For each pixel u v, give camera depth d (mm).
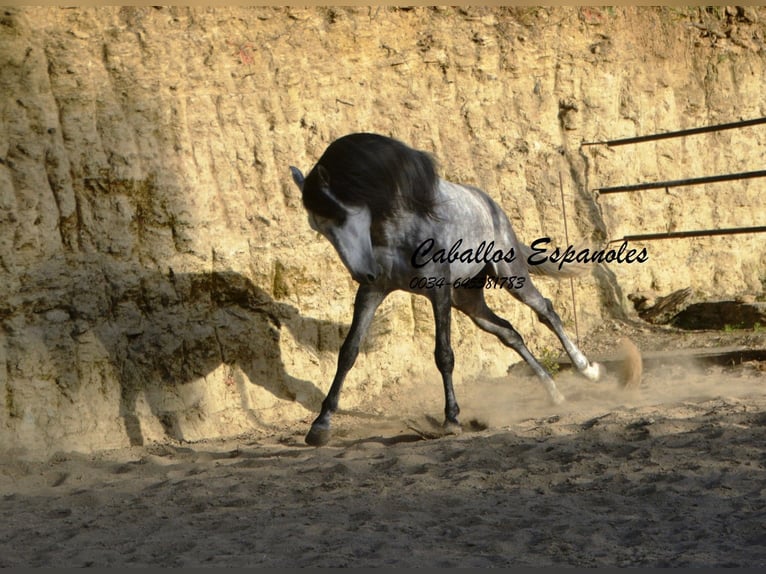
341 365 20703
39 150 21562
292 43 26609
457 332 27938
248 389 23844
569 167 30922
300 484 16656
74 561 12484
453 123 29094
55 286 21234
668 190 32438
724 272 32844
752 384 23078
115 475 18438
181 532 13844
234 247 24031
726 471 15438
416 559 11953
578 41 31641
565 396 24297
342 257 19453
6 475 18797
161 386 22484
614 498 14469
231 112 24969
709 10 34281
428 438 20609
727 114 33844
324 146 26375
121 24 23766
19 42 21875
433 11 29484
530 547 12430
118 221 22391
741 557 11617
